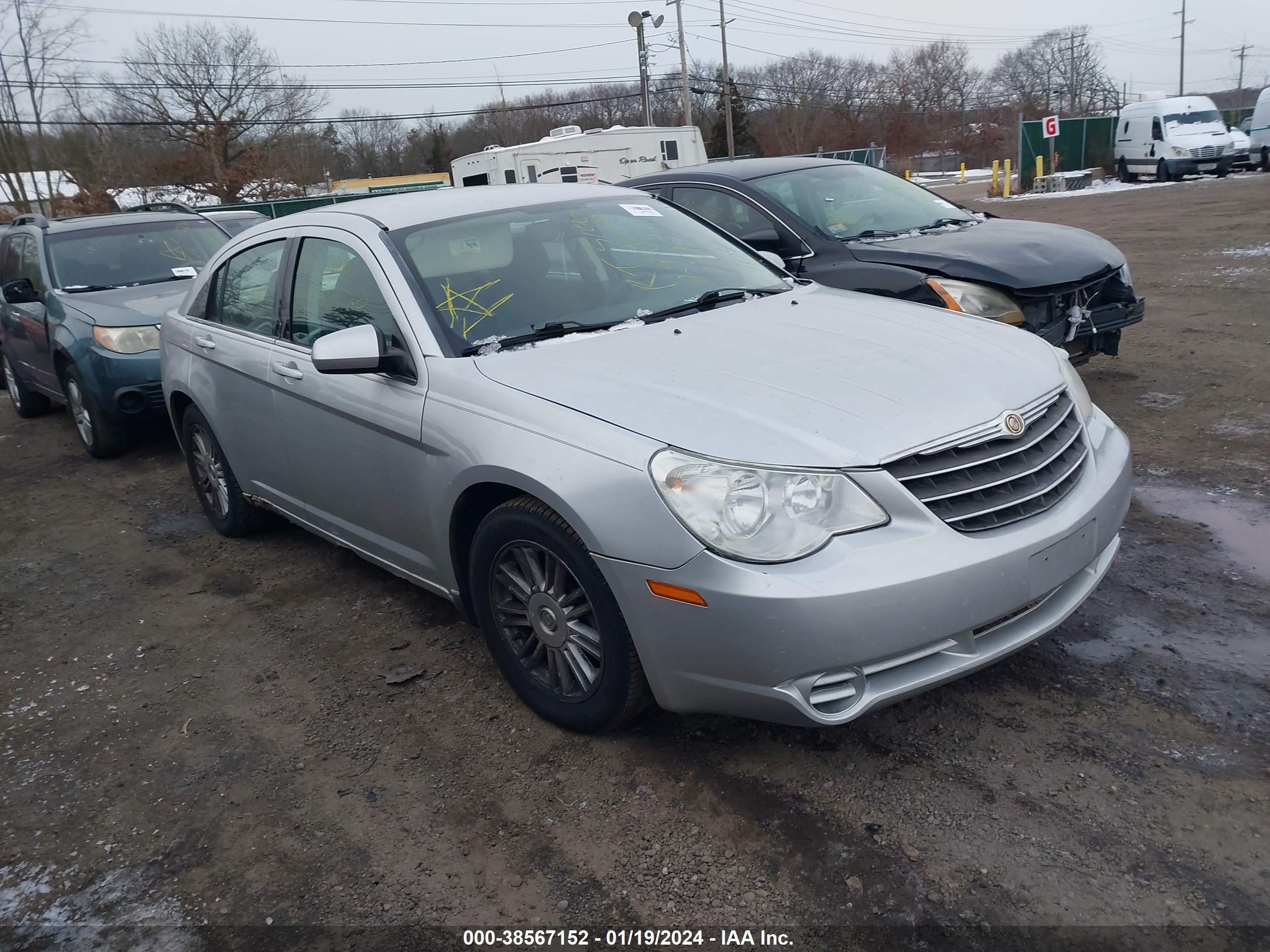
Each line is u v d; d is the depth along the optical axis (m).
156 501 6.22
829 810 2.70
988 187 38.28
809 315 3.59
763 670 2.53
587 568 2.82
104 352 6.74
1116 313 5.88
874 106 70.38
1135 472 5.00
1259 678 3.12
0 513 6.28
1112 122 33.81
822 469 2.55
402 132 67.88
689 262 4.15
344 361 3.31
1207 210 16.94
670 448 2.65
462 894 2.54
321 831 2.84
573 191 4.42
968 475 2.71
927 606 2.52
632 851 2.63
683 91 42.09
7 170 29.73
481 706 3.42
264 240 4.54
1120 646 3.38
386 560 3.85
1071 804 2.63
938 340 3.29
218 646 4.09
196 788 3.11
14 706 3.75
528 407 2.99
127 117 45.28
